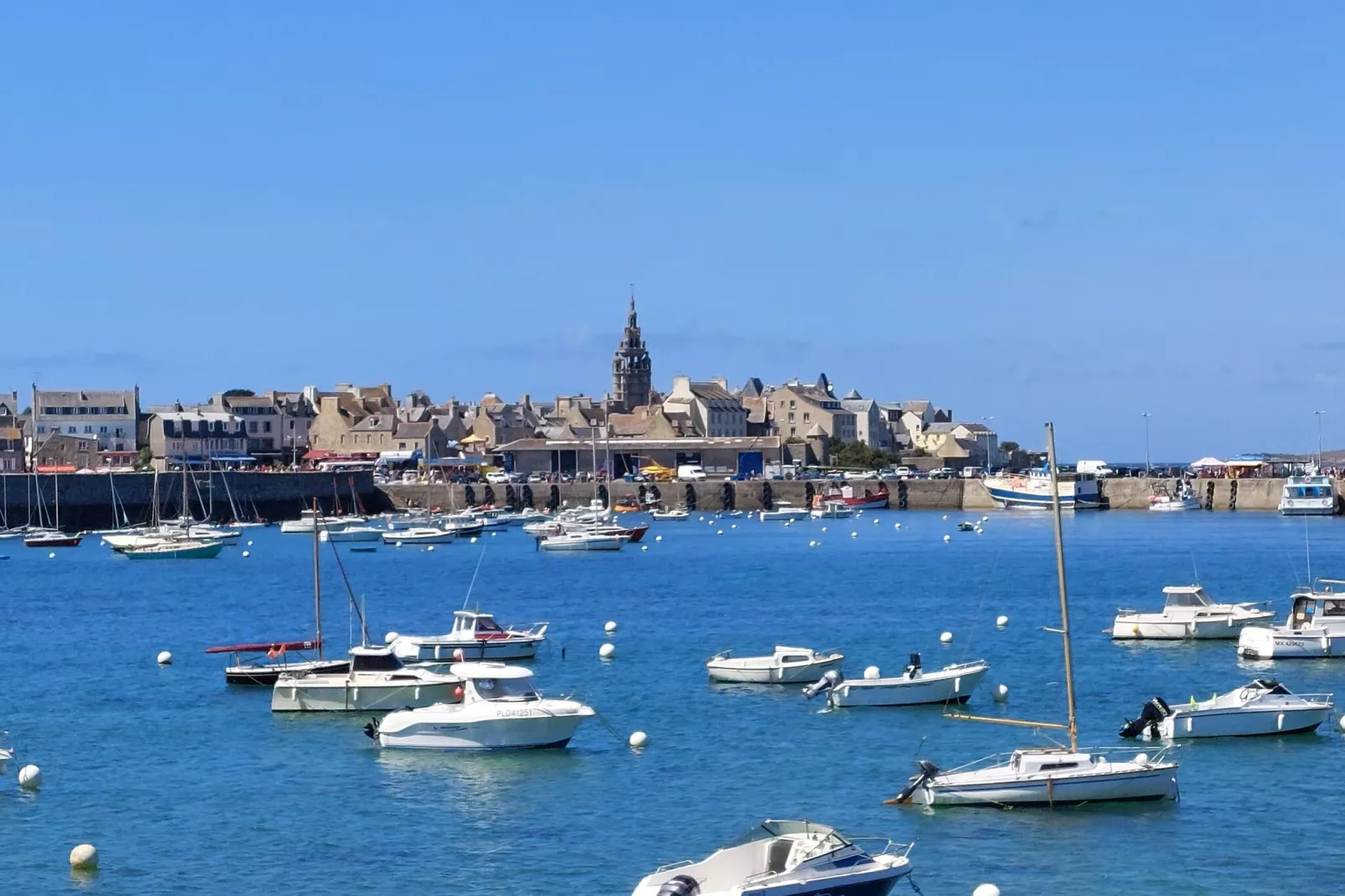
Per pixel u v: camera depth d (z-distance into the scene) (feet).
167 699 261.44
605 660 299.58
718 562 571.28
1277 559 533.14
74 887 159.33
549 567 556.10
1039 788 179.83
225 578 524.93
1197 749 209.05
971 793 180.24
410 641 296.30
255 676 274.77
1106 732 222.48
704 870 142.20
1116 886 154.92
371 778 201.16
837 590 443.32
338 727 234.99
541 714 214.69
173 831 178.70
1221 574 480.23
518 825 178.40
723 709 244.01
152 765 210.59
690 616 376.68
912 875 157.89
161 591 473.26
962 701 247.29
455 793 192.95
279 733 230.89
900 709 242.37
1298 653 286.25
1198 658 289.94
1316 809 179.42
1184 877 157.38
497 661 297.94
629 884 157.28
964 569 519.19
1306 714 216.54
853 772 200.64
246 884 159.33
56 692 270.26
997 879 156.76
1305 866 160.25
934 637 329.52
